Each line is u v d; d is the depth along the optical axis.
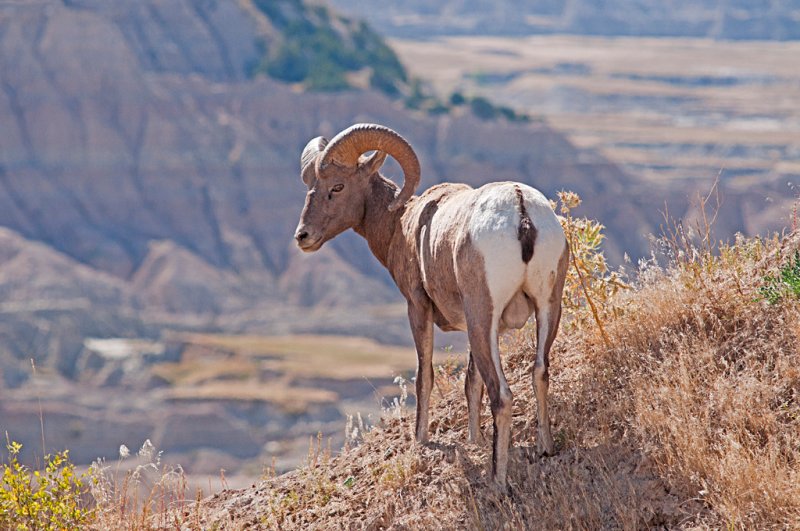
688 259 30.09
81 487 28.09
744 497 22.38
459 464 26.91
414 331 28.70
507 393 24.59
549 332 24.83
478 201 25.34
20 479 27.16
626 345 28.50
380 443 30.73
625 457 24.75
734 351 26.61
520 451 26.39
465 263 24.97
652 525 23.06
